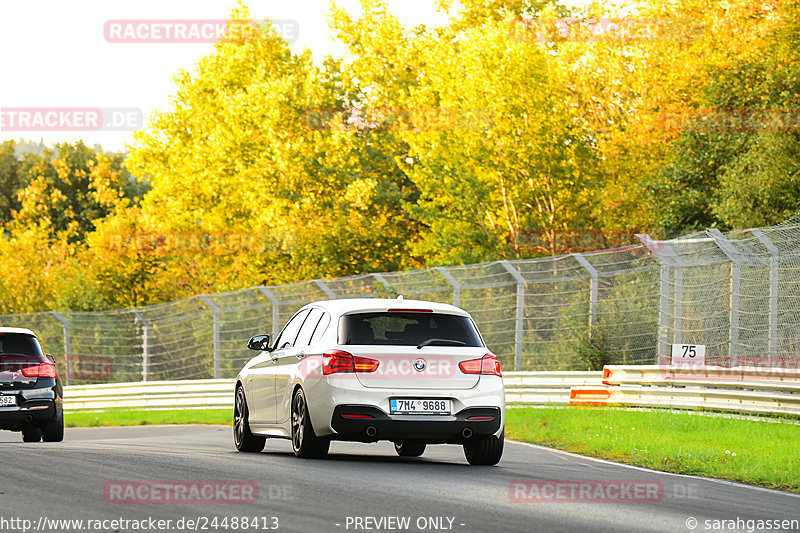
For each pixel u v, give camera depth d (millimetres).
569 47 126438
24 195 171875
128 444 43406
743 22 101250
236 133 139000
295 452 35906
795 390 56969
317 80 138500
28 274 154125
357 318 35156
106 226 150875
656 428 52688
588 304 81062
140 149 159375
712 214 96312
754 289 72062
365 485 28266
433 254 132750
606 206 118188
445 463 36562
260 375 39562
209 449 41656
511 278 82562
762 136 91812
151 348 101250
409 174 129125
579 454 43625
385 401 34062
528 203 127250
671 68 119188
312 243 133750
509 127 121500
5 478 28766
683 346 66812
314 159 136875
